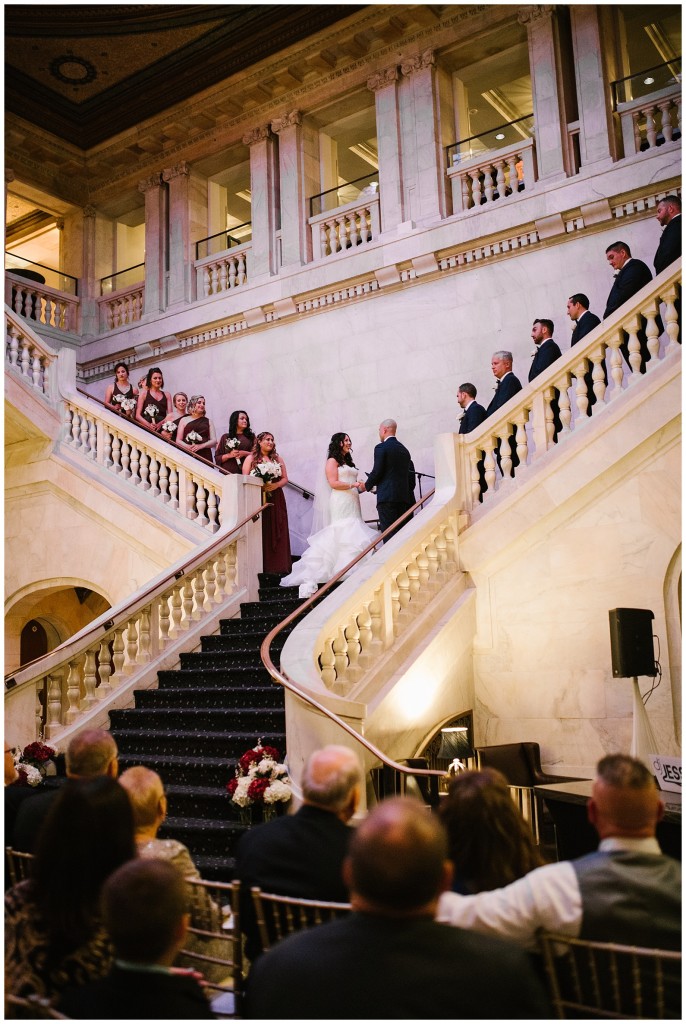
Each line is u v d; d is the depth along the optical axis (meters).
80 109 14.34
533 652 7.40
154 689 7.64
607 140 10.07
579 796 4.59
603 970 2.51
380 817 2.04
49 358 11.23
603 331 7.28
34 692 7.34
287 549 9.62
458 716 7.22
